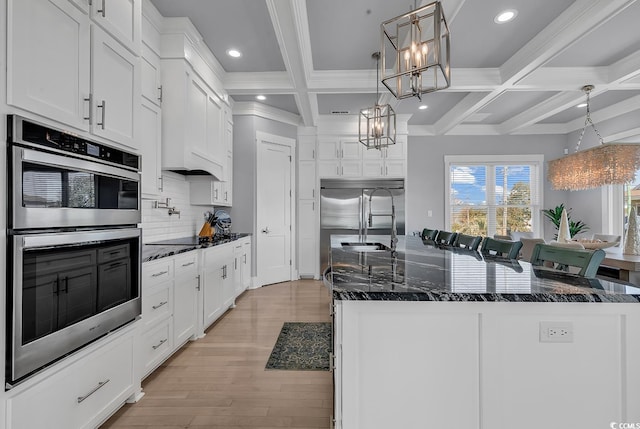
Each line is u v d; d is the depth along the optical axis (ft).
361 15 9.40
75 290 4.73
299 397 6.66
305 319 11.49
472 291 3.63
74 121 4.78
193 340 9.57
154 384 7.14
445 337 3.73
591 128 18.58
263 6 9.06
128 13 6.12
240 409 6.23
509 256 6.90
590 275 4.67
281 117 17.39
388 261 5.92
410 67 5.74
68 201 4.60
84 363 4.96
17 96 3.91
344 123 18.53
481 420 3.71
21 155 3.89
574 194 20.13
